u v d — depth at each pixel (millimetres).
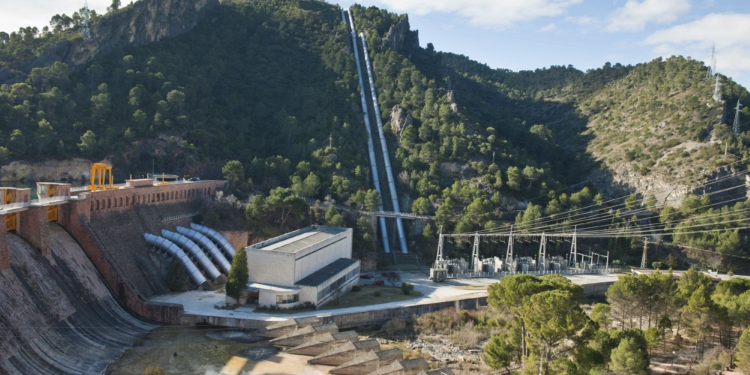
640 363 115500
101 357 130375
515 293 130875
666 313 154375
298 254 175750
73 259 152250
